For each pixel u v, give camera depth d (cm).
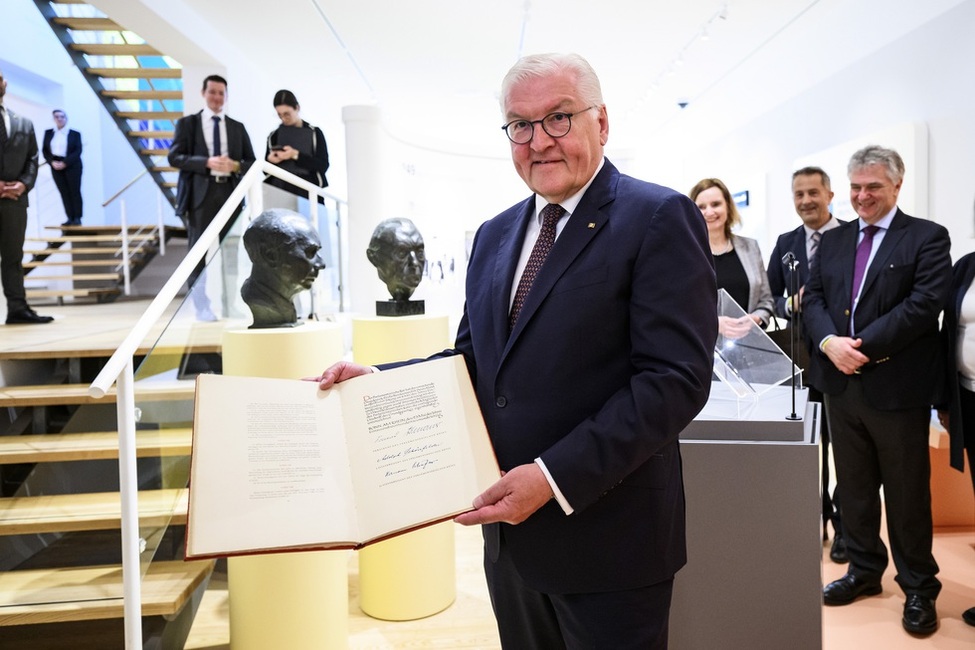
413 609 263
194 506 108
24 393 290
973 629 233
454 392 124
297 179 358
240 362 212
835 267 256
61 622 229
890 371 237
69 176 746
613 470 103
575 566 115
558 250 116
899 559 243
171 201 816
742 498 168
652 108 764
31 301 627
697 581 170
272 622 215
